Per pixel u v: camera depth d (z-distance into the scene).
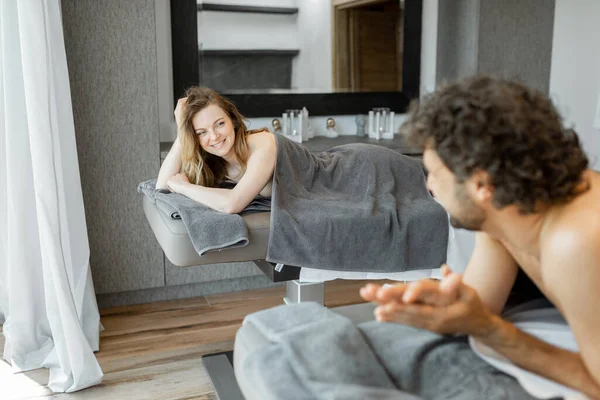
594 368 0.84
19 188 2.23
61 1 2.48
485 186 0.83
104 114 2.62
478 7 3.24
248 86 3.23
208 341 2.48
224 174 2.28
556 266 0.84
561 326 1.01
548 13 3.42
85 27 2.54
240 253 1.90
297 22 3.28
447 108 0.83
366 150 2.30
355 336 0.97
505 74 3.34
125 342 2.47
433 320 0.85
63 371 2.12
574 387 0.87
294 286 2.01
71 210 2.42
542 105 0.84
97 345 2.39
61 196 2.26
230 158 2.18
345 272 1.99
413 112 0.90
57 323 2.11
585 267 0.80
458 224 0.93
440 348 0.99
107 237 2.73
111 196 2.70
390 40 3.50
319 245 1.91
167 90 3.09
